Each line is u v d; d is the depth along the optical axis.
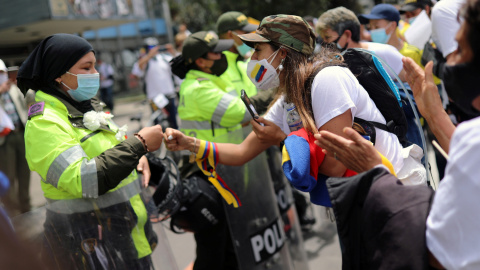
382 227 1.27
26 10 10.20
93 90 2.04
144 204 2.13
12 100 4.86
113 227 1.94
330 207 1.87
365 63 1.88
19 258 0.87
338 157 1.54
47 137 1.85
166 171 2.45
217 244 2.77
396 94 1.90
